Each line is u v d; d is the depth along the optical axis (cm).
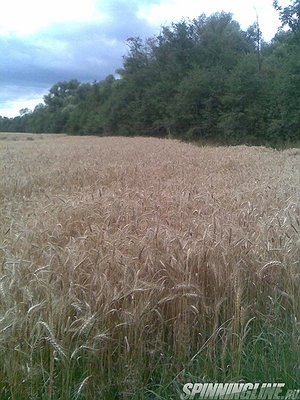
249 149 2531
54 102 11144
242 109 3672
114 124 6278
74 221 502
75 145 3522
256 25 4844
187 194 655
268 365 275
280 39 4200
